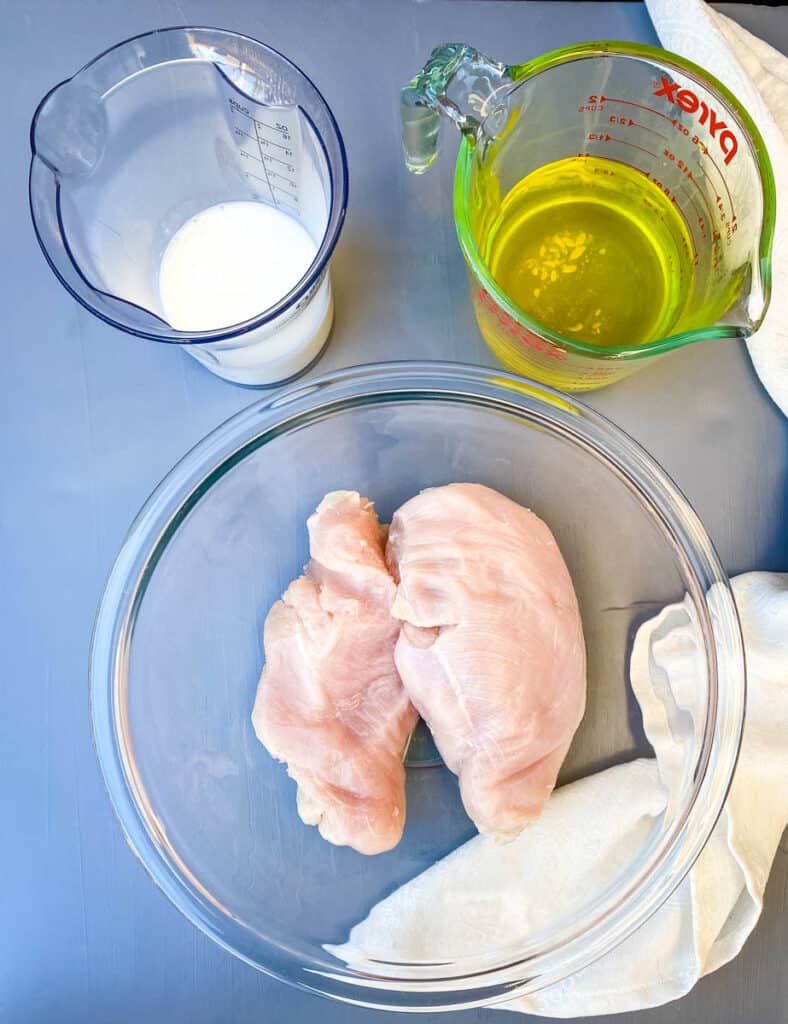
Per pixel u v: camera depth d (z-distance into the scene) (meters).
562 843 0.71
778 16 0.79
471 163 0.59
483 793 0.64
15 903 0.72
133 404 0.77
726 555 0.77
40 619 0.76
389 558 0.69
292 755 0.67
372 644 0.68
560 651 0.66
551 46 0.79
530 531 0.68
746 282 0.55
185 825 0.73
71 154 0.62
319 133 0.60
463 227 0.58
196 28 0.61
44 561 0.76
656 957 0.70
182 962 0.72
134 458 0.77
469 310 0.78
